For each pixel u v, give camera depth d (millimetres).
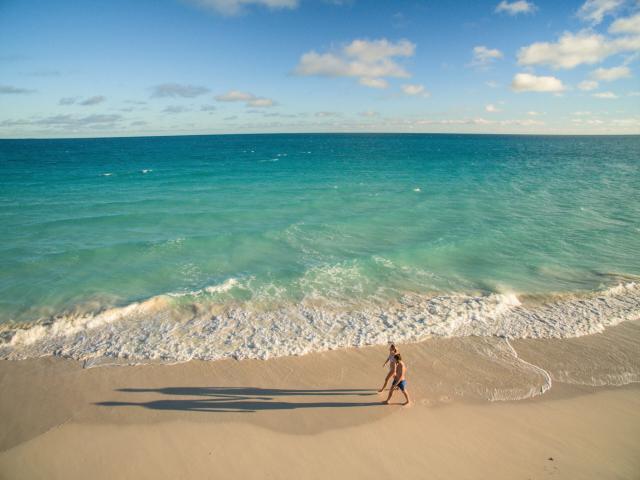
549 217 27000
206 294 15211
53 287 15555
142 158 79250
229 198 32688
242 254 19391
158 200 31281
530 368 11398
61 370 10969
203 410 9547
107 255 18828
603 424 9297
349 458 8219
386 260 18750
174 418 9281
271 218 25922
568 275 17594
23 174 49500
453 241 21281
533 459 8242
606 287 16328
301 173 51469
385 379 10312
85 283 16000
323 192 35875
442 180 44812
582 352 12172
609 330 13352
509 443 8680
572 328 13445
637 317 14102
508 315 14305
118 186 39250
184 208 28672
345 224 24500
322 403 9844
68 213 26781
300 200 31953
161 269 17516
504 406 9867
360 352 12000
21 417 9250
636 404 10016
